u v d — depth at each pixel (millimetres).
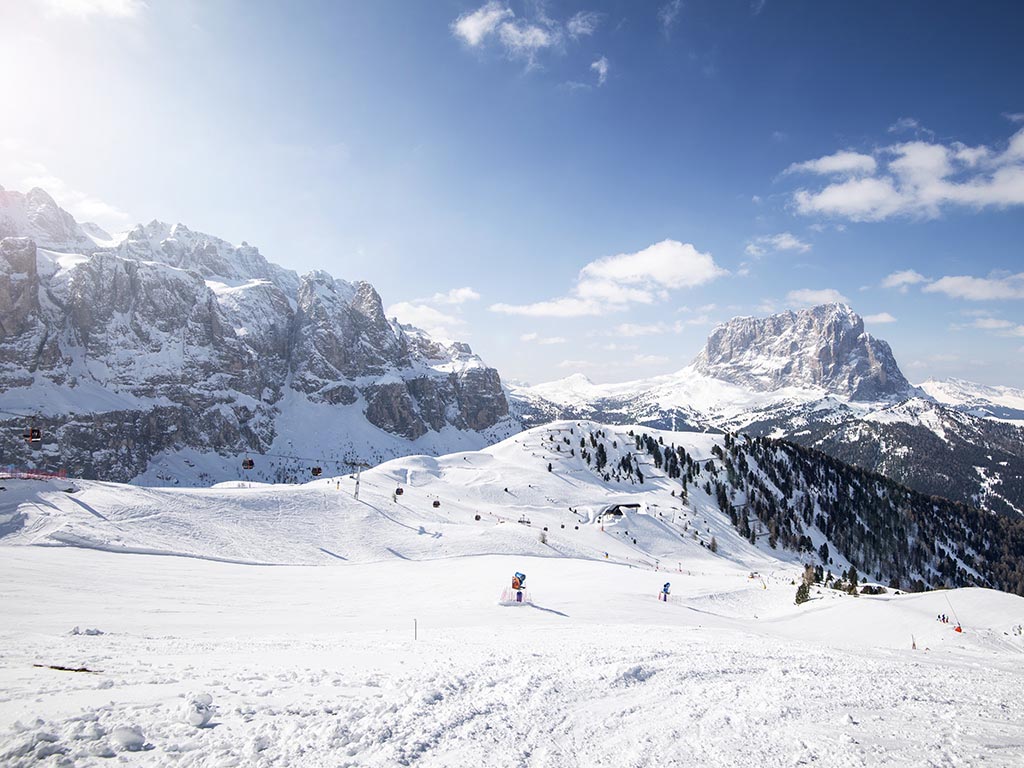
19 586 46469
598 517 164750
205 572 66312
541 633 35250
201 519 91688
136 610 42906
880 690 20438
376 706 13781
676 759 12625
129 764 9711
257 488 122688
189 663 19203
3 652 19672
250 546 87250
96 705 12406
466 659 22062
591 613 51500
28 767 9172
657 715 15773
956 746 14508
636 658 23844
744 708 16766
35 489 86750
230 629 37125
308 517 106188
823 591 84188
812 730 15039
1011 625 56469
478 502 167375
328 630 38469
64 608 40406
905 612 60062
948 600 65375
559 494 188000
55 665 17312
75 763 9500
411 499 144625
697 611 61125
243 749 10688
